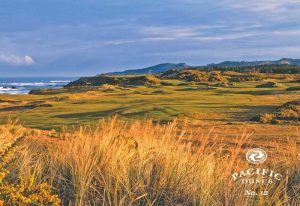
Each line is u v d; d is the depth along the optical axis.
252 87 106.88
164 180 5.23
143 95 80.75
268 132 24.44
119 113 40.91
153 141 6.61
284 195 5.15
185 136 9.77
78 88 108.12
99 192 5.04
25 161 5.62
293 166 6.50
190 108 45.38
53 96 79.31
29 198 4.02
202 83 134.62
